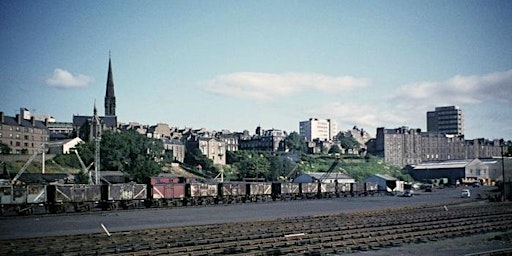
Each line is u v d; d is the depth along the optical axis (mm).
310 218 60062
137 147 170750
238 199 105875
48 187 75500
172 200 93250
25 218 66750
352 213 66875
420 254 36656
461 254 36781
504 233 48125
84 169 130875
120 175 150750
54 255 33469
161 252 34062
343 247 38531
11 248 36312
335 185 132500
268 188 114125
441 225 52875
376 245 39969
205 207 91625
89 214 74188
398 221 57469
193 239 42000
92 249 36344
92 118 197750
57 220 63906
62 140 187625
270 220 56344
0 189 70812
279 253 35219
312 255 35156
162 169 176500
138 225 56656
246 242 38812
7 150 155500
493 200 101062
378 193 147750
